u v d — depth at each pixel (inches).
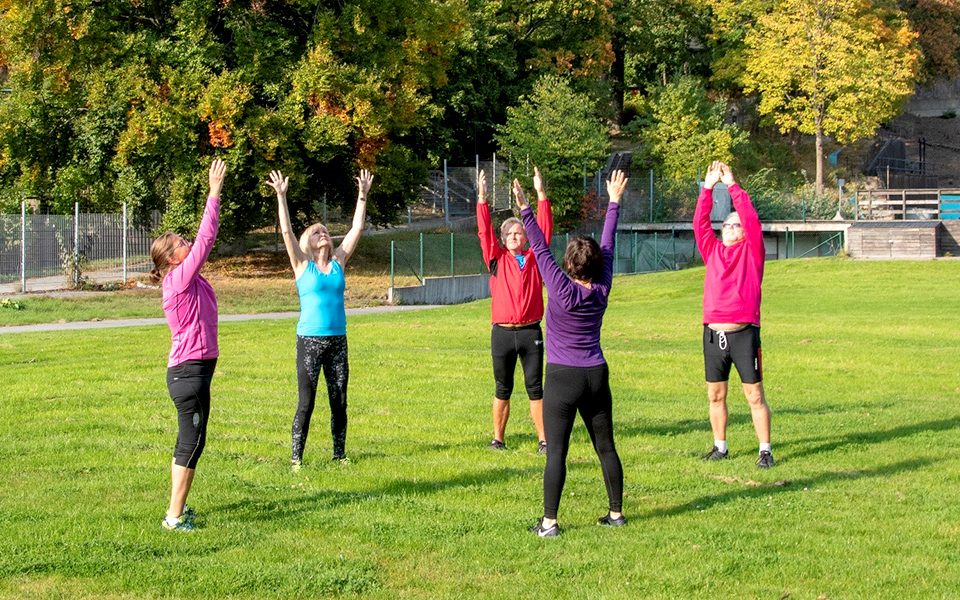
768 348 653.3
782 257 1943.9
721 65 2506.2
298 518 267.6
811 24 2122.3
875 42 2320.4
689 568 225.3
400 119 1403.8
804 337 717.3
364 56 1397.6
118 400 453.1
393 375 538.6
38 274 1237.1
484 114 2209.6
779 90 2166.6
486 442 371.9
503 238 347.9
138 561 231.6
